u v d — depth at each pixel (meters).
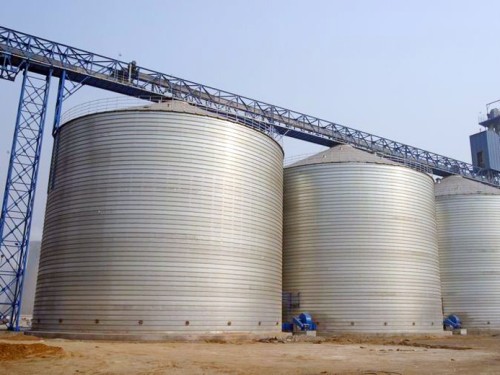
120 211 33.69
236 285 34.53
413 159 67.50
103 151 35.31
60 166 37.38
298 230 46.97
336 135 60.88
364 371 19.28
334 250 45.16
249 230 36.41
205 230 34.16
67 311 32.81
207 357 23.00
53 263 34.84
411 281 45.72
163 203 33.84
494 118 85.12
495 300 55.88
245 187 36.91
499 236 57.97
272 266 38.44
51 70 43.12
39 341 27.98
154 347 27.16
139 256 32.75
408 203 47.56
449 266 57.59
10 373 17.16
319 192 46.94
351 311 43.69
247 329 34.53
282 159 43.72
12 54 41.50
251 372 18.45
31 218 39.44
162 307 32.06
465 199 59.03
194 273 33.12
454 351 29.89
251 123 53.81
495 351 30.36
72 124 37.56
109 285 32.38
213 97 52.22
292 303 45.41
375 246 45.16
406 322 44.38
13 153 40.12
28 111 41.53
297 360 22.92
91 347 25.73
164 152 34.78
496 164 78.81
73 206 35.16
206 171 35.22
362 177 46.69
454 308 56.22
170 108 37.88
